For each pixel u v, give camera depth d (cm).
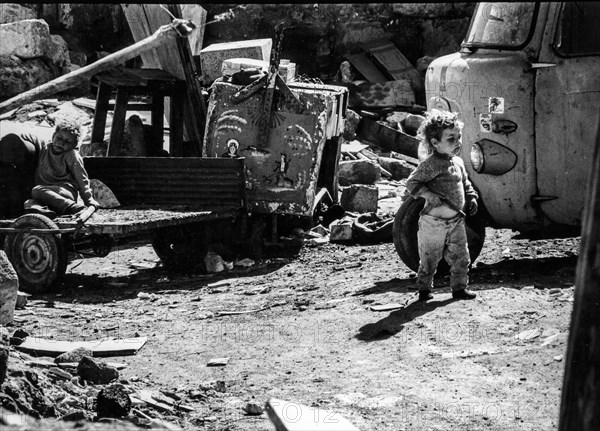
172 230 1148
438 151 792
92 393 575
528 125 896
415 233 914
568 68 881
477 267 981
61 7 2167
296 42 2148
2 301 807
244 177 1169
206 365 670
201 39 1939
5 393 507
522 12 906
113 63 1280
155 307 923
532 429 512
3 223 1057
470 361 642
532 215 918
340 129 1397
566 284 859
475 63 918
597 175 224
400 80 2050
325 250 1242
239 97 1277
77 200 1116
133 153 1460
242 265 1177
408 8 2141
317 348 703
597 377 223
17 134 1127
